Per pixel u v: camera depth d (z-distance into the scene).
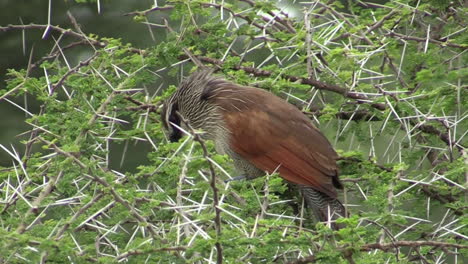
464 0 11.70
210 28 10.84
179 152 8.26
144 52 10.84
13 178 9.12
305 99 11.20
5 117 16.50
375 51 10.30
